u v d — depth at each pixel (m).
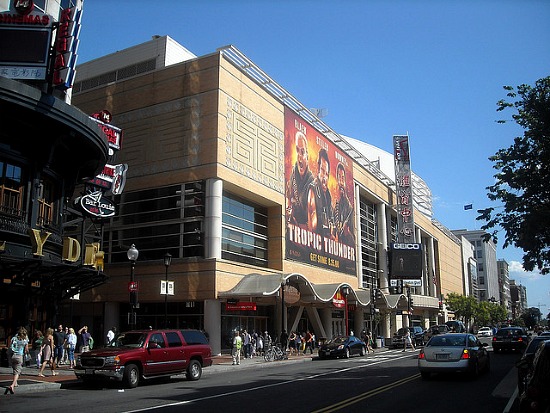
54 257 22.27
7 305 21.45
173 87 38.22
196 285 34.31
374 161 77.38
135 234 37.72
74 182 24.80
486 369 19.77
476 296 135.50
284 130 44.47
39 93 19.27
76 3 25.52
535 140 17.53
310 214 47.34
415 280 72.69
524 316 148.62
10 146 20.62
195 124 36.72
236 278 36.03
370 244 65.25
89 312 38.84
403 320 70.81
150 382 19.09
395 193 74.69
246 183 38.25
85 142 22.27
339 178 54.47
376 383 17.03
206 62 37.28
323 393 14.63
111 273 37.59
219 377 21.05
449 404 12.27
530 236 16.86
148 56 43.94
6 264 19.20
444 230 105.50
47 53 20.42
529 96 17.81
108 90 41.25
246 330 35.09
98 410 11.84
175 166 36.88
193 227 35.44
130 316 23.56
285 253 42.38
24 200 21.14
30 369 21.38
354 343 34.28
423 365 17.52
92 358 16.94
